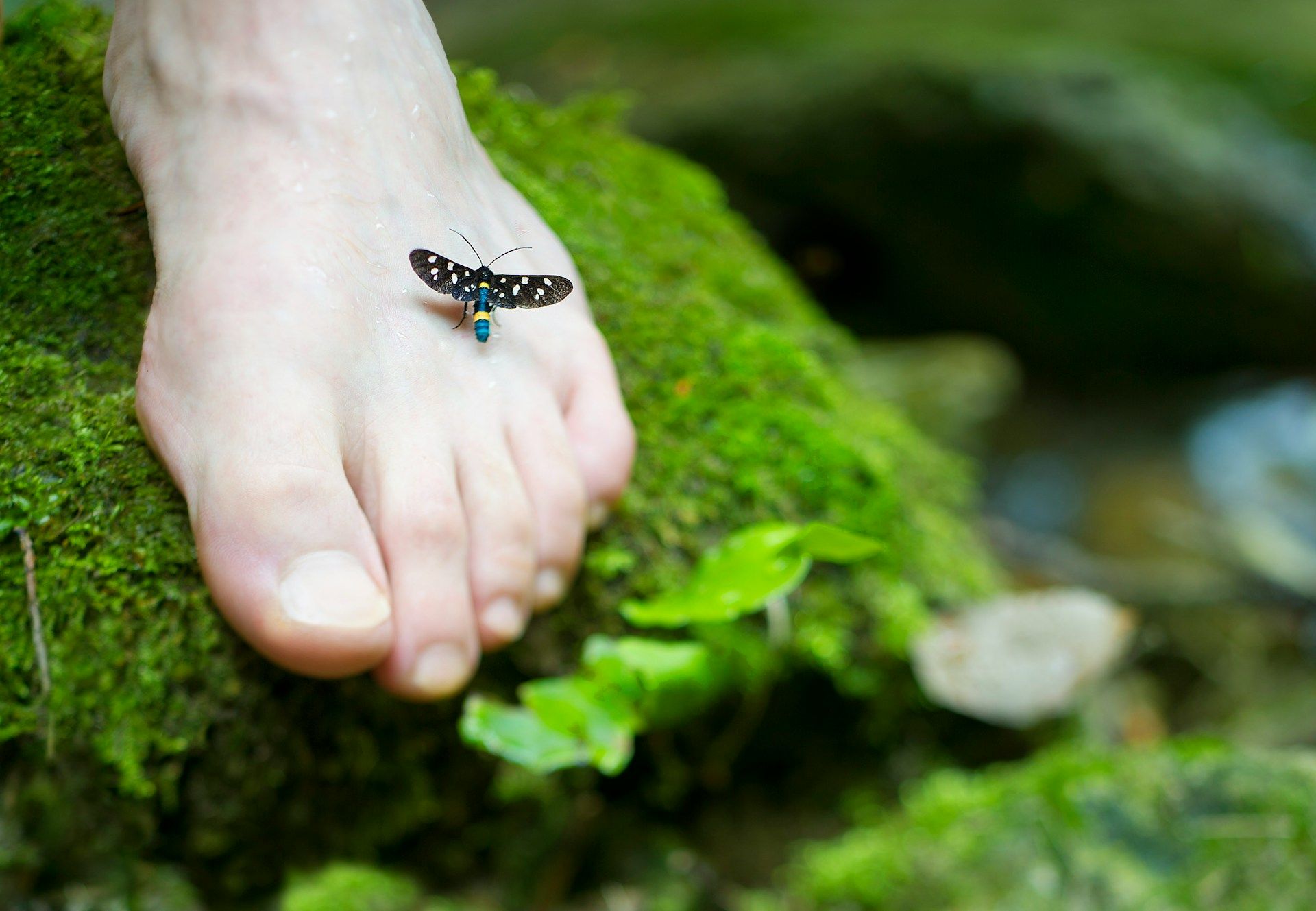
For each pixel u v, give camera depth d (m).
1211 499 0.85
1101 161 0.97
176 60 0.41
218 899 0.44
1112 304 1.05
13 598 0.40
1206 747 0.45
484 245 0.42
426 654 0.38
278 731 0.42
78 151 0.43
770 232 1.19
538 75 1.27
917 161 1.07
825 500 0.47
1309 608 0.64
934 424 0.90
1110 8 1.40
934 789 0.46
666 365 0.47
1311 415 0.92
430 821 0.46
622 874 0.47
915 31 1.23
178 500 0.40
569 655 0.45
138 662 0.40
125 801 0.41
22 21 0.45
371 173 0.41
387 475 0.39
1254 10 1.38
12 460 0.40
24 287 0.42
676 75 1.22
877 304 1.22
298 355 0.39
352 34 0.41
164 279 0.40
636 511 0.45
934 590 0.49
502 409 0.40
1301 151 0.98
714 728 0.47
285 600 0.37
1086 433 0.99
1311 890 0.42
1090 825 0.44
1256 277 0.96
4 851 0.41
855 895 0.44
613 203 0.51
